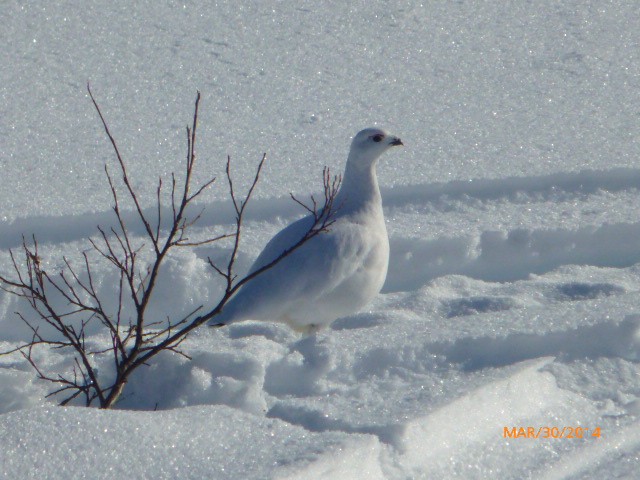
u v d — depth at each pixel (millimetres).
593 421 7219
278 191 12844
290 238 9125
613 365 8133
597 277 10828
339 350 7984
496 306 9625
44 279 10375
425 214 12547
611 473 6594
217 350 7902
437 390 7191
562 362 8141
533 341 8250
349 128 15508
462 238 11477
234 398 7543
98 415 6094
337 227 9172
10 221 11875
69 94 16359
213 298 10672
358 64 18203
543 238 11719
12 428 5883
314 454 5816
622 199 12969
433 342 8148
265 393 7680
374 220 9453
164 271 10586
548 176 13305
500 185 13172
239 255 10992
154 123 15438
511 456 6684
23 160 13875
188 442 5973
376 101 16609
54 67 17281
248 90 16875
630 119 15742
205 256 11148
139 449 5852
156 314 10484
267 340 8359
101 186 13078
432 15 20641
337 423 6695
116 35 18750
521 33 19891
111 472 5660
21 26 18703
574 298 10008
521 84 17438
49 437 5848
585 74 17828
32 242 11719
